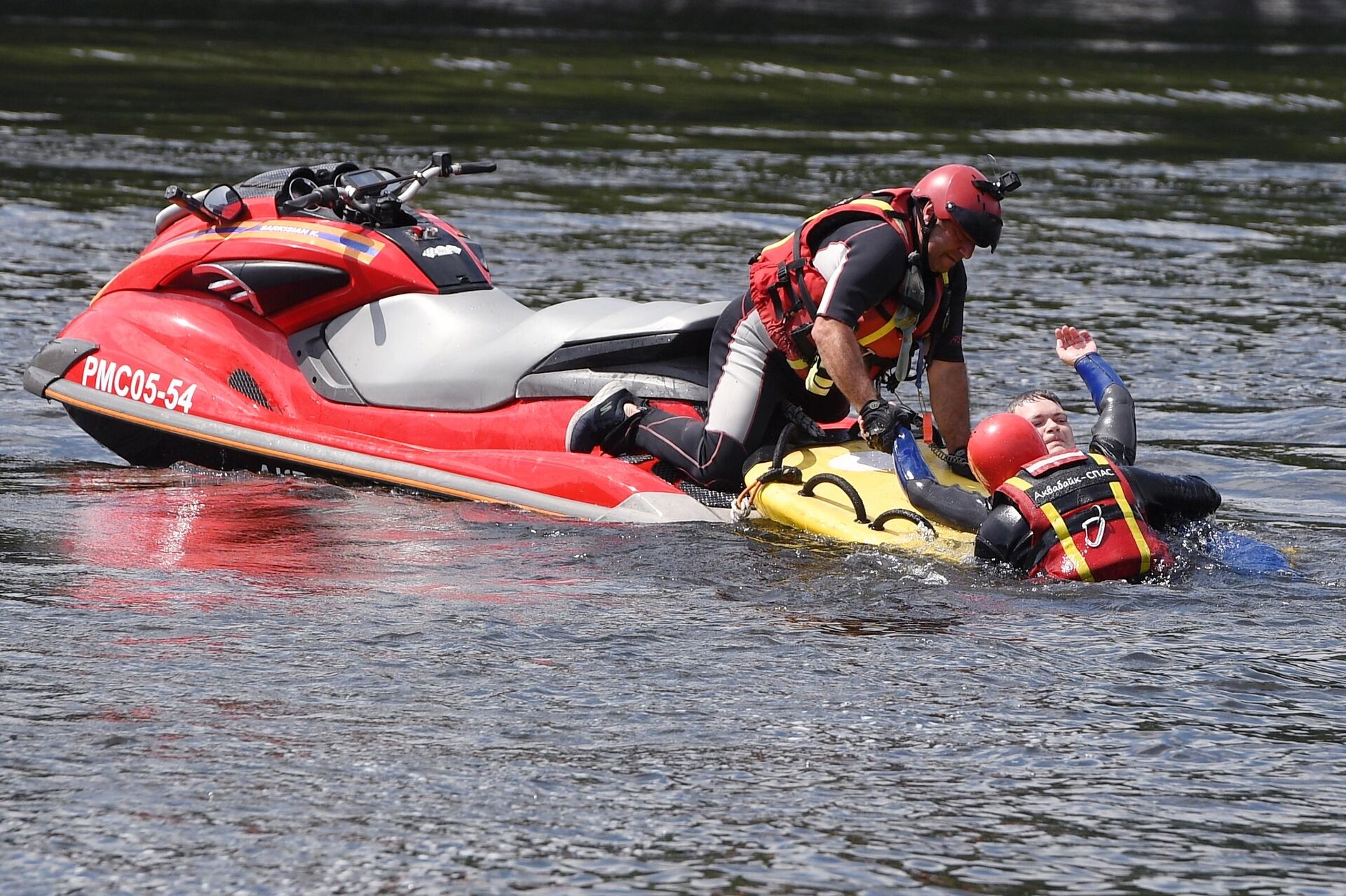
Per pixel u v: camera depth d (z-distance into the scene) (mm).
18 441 26594
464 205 53094
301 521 21062
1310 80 112125
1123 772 12617
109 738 12969
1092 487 18375
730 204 54656
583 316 23641
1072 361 22562
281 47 106750
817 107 87188
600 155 65750
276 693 14078
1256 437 28078
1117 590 17750
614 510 21078
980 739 13250
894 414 20469
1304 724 13672
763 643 15703
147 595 17188
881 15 167375
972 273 45031
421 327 24297
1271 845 11406
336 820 11594
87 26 116062
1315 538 20891
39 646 15250
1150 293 42719
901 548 19281
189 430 24844
